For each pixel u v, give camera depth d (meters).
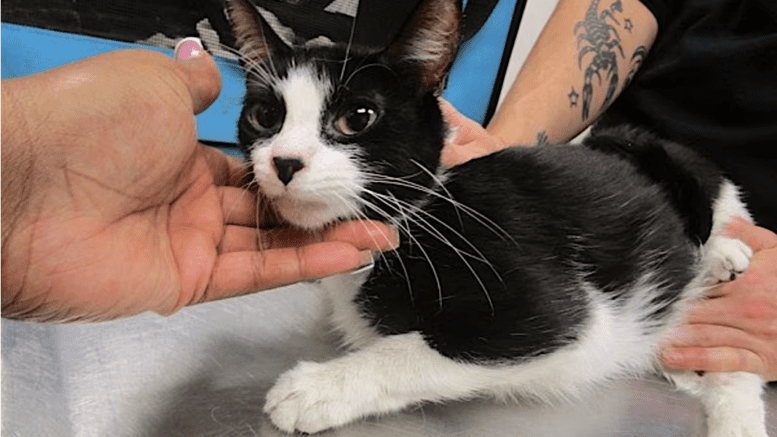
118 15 0.49
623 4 0.57
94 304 0.24
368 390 0.27
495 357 0.29
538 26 0.70
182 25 0.46
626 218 0.34
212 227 0.28
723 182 0.43
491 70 0.58
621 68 0.56
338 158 0.27
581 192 0.34
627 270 0.34
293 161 0.26
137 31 0.49
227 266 0.27
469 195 0.31
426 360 0.28
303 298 0.36
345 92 0.28
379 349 0.29
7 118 0.22
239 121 0.31
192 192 0.28
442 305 0.30
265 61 0.30
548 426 0.28
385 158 0.28
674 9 0.57
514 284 0.29
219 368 0.29
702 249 0.37
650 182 0.38
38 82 0.23
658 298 0.35
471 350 0.29
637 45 0.57
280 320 0.34
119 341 0.30
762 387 0.33
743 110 0.47
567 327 0.30
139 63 0.25
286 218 0.28
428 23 0.29
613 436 0.28
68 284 0.23
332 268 0.27
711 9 0.50
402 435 0.27
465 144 0.42
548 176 0.34
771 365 0.33
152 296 0.25
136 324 0.31
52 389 0.26
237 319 0.33
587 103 0.55
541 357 0.30
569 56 0.55
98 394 0.26
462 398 0.30
